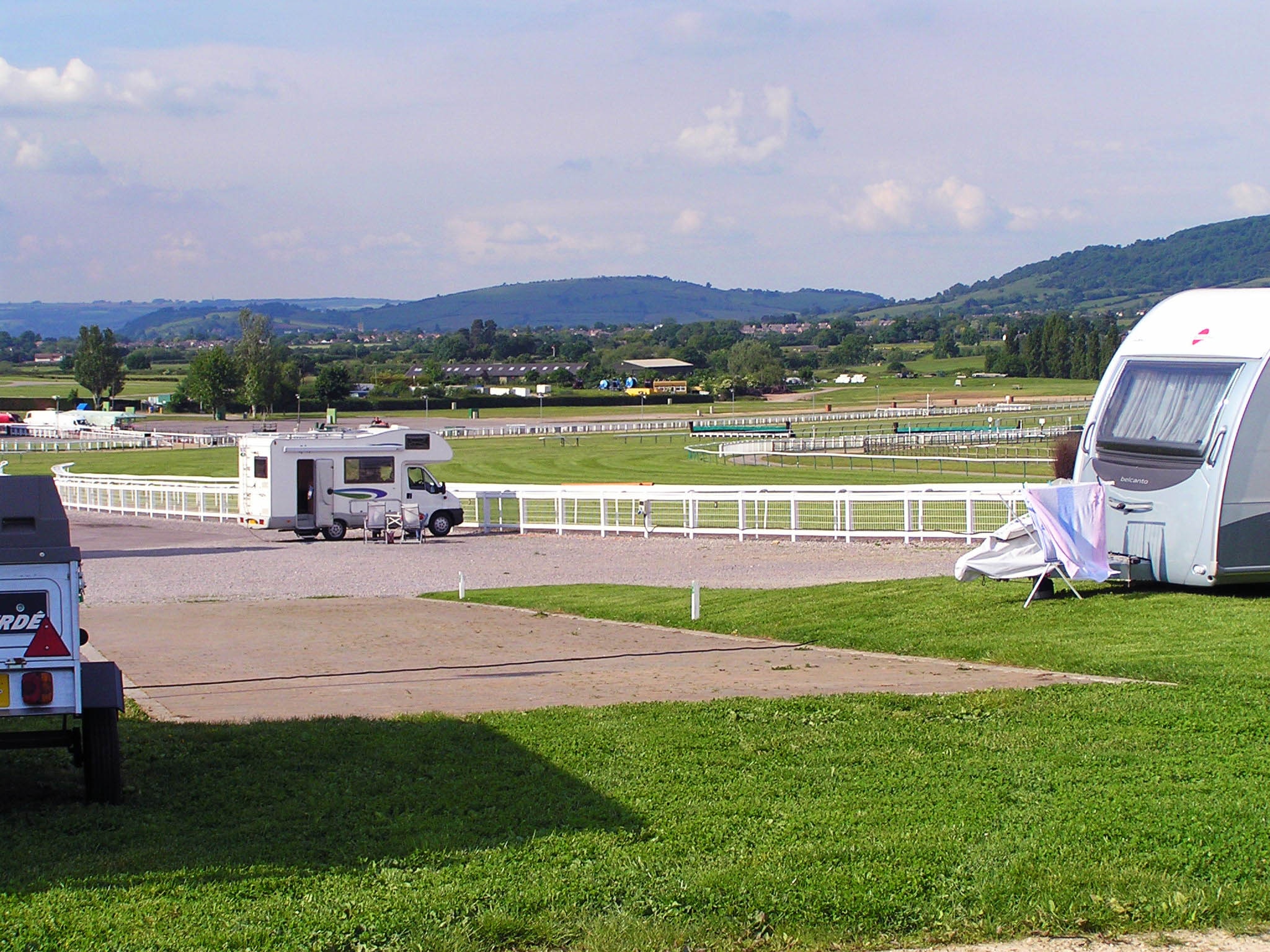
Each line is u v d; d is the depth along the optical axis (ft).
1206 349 55.36
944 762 31.27
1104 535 55.93
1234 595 54.95
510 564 93.61
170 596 77.97
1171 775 29.81
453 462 234.79
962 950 21.16
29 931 20.97
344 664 51.08
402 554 102.73
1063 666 44.65
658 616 62.59
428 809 28.02
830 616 58.03
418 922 21.56
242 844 25.73
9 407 485.97
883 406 487.20
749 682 44.42
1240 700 37.42
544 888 22.98
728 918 21.91
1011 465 202.18
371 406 473.26
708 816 27.25
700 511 134.82
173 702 43.06
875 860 24.38
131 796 29.68
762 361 643.04
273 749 33.91
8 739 28.71
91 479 170.30
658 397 529.86
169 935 20.90
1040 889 22.84
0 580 25.75
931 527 110.63
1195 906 22.18
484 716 37.91
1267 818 26.50
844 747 32.96
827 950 21.17
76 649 26.27
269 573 90.22
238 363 446.60
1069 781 29.45
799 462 222.07
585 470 211.61
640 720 36.68
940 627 53.16
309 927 21.26
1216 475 53.42
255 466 117.91
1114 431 57.72
